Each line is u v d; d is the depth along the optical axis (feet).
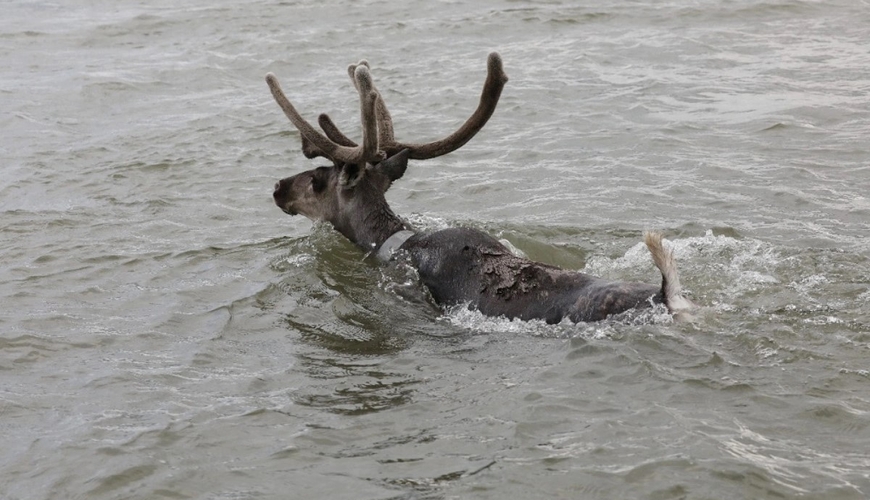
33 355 32.12
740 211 44.04
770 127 55.47
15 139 61.11
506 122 59.72
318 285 36.94
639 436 24.49
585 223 43.57
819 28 77.97
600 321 30.83
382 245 38.01
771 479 22.35
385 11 90.89
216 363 31.17
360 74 34.91
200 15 93.15
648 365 27.99
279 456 24.95
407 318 34.24
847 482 22.20
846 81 63.82
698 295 33.24
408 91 66.95
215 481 23.98
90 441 26.16
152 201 49.34
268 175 52.95
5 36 88.69
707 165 50.39
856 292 33.17
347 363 30.73
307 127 37.83
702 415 25.36
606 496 22.17
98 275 39.70
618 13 85.20
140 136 60.85
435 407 27.12
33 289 38.27
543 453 24.08
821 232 40.83
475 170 51.75
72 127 63.62
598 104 62.03
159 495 23.43
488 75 36.24
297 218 46.34
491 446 24.70
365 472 23.97
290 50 79.61
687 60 70.95
